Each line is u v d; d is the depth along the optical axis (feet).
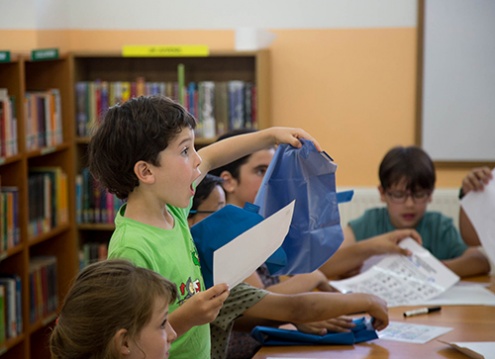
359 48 15.21
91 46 15.66
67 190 14.70
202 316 4.93
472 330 7.50
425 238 10.62
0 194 12.07
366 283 8.95
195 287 5.74
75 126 14.84
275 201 6.58
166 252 5.49
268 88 14.92
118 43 15.61
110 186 5.57
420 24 14.92
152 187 5.46
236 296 7.14
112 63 15.65
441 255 10.55
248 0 15.34
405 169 10.14
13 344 12.25
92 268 4.72
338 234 6.68
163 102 5.52
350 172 15.49
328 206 6.63
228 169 8.80
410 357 6.70
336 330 7.25
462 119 15.05
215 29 15.47
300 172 6.45
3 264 12.84
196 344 5.67
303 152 6.41
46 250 14.82
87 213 14.94
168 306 4.90
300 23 15.29
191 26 15.51
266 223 5.21
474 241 10.53
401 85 15.21
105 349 4.47
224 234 6.41
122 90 14.75
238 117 14.66
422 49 14.98
